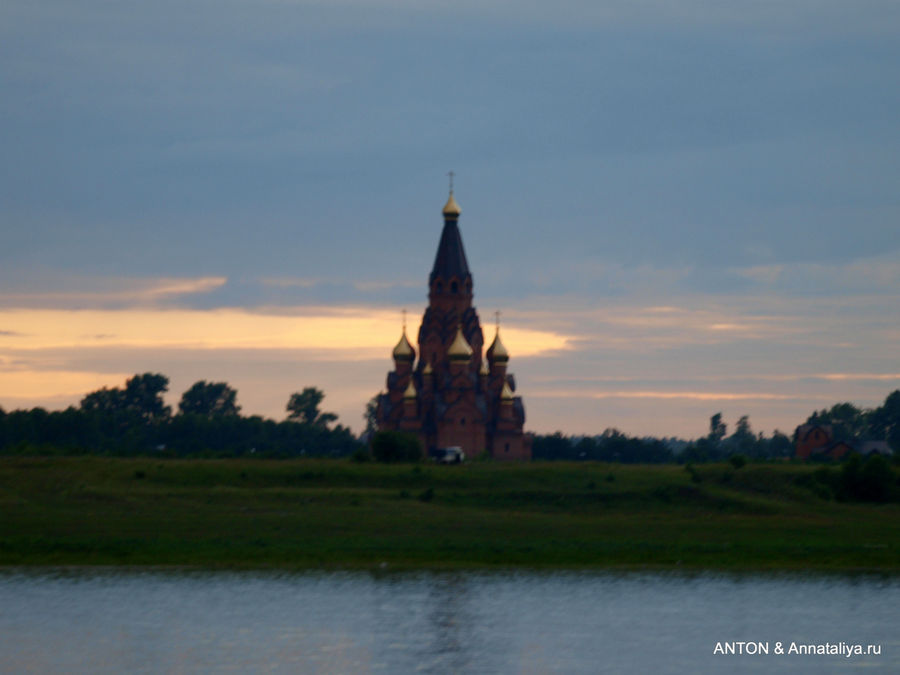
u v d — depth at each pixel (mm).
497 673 49250
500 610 61562
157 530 84312
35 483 100875
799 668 50562
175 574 71312
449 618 59250
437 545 80438
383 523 88438
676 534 87062
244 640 54438
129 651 52250
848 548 80750
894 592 67312
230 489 99938
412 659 51281
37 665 49938
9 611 60500
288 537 82812
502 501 99625
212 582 68812
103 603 62688
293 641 54250
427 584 68625
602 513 96875
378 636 55375
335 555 77125
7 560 74875
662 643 54500
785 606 63031
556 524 90500
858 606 63062
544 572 73062
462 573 72625
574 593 66250
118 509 92062
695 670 49969
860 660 52000
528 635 55719
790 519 94562
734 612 61375
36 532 83062
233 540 81312
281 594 65312
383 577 70875
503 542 82688
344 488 102250
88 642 53875
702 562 76688
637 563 76312
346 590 66562
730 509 98125
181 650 52406
